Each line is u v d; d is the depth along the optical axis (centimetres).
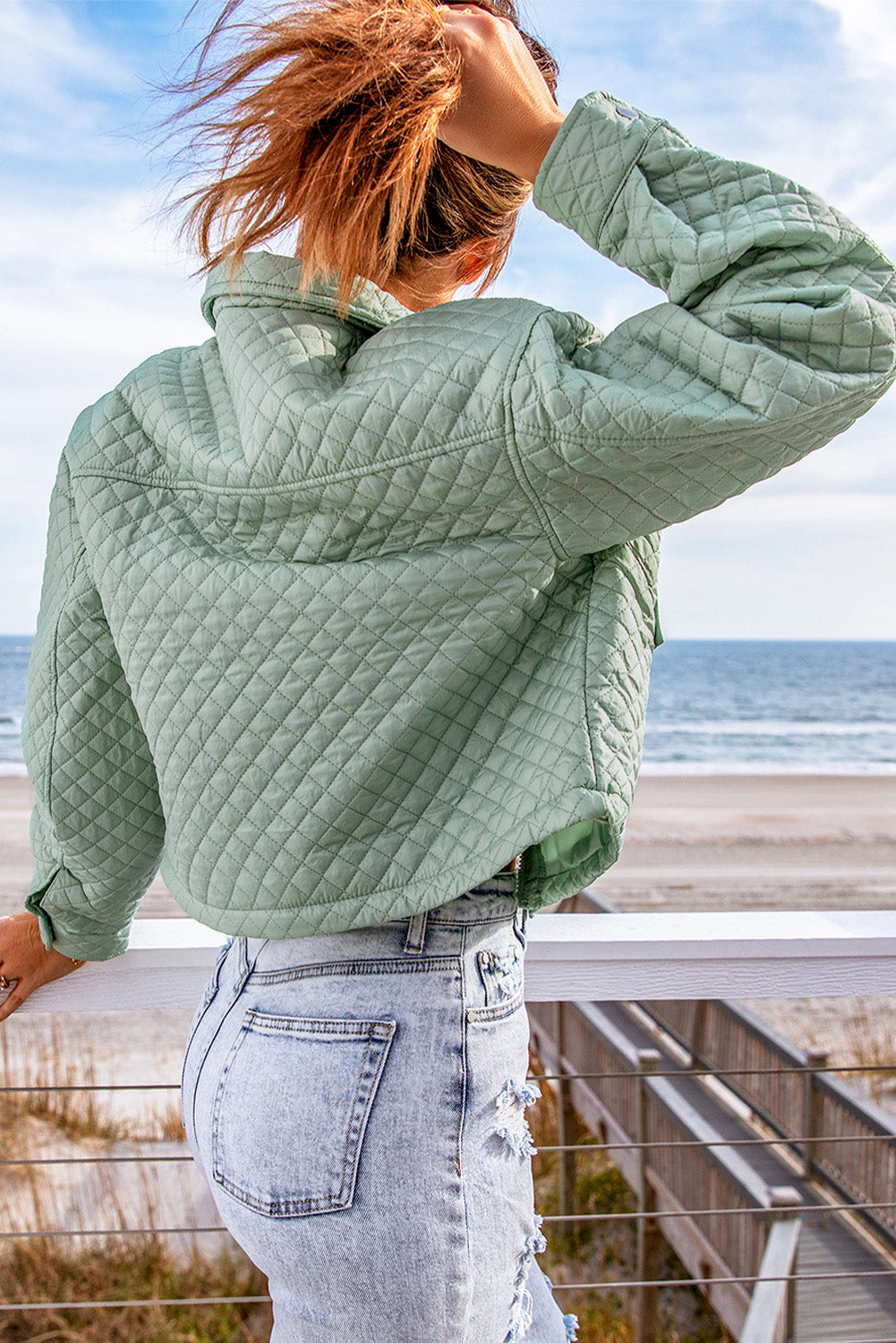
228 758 86
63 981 130
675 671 5922
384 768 83
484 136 82
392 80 72
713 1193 449
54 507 98
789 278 75
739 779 3366
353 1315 81
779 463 78
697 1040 585
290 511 81
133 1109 662
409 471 76
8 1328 438
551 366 72
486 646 82
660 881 1864
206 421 88
